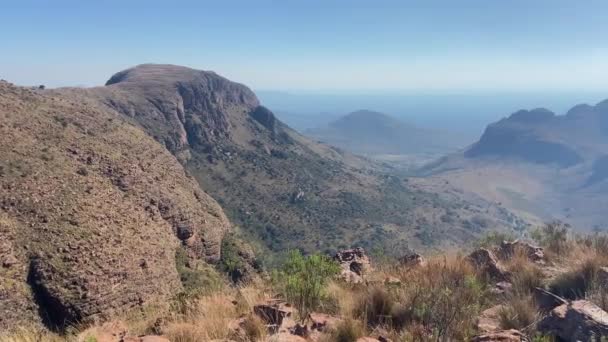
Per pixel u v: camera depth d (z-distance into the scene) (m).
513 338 5.57
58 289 48.81
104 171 74.75
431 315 6.29
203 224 90.50
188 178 105.25
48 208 56.62
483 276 9.53
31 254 50.50
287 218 191.75
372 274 10.63
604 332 5.39
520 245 11.88
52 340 7.60
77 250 53.31
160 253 66.25
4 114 70.75
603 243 10.88
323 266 9.08
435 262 10.23
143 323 7.70
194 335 6.35
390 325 6.83
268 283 9.57
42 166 63.12
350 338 6.16
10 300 45.78
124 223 64.81
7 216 52.69
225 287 9.73
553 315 6.10
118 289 53.38
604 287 7.16
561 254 11.18
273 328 6.43
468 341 5.78
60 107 86.75
